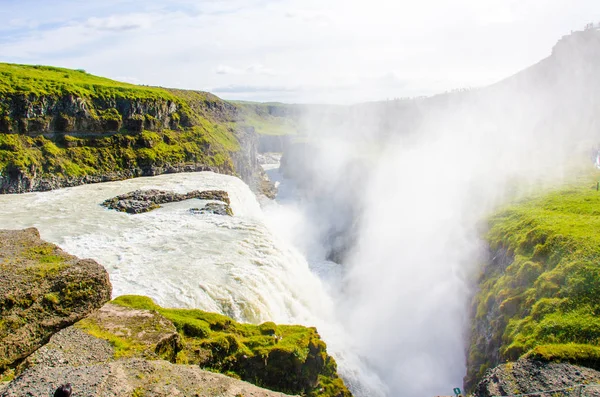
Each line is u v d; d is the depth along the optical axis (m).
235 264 40.91
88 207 60.75
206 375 18.94
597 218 41.06
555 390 20.92
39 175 74.56
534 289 33.28
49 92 82.94
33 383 15.98
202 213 58.34
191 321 27.92
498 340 33.91
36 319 21.02
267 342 29.00
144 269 38.00
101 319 24.27
